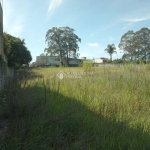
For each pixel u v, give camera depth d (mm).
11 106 3176
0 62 6582
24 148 1824
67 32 51812
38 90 5121
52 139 2070
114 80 5766
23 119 2555
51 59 53812
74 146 1926
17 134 2076
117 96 4094
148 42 42531
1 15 10305
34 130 2230
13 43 24328
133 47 42656
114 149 1939
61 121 2441
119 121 2572
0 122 2992
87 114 2986
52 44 51625
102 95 4117
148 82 4902
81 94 4344
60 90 4973
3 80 7109
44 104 3420
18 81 5559
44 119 2672
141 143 1993
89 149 1889
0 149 1854
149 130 2381
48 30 51219
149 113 3236
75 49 53594
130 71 6430
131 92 4500
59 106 3416
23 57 25922
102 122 2592
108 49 59094
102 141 2020
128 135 2197
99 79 6375
